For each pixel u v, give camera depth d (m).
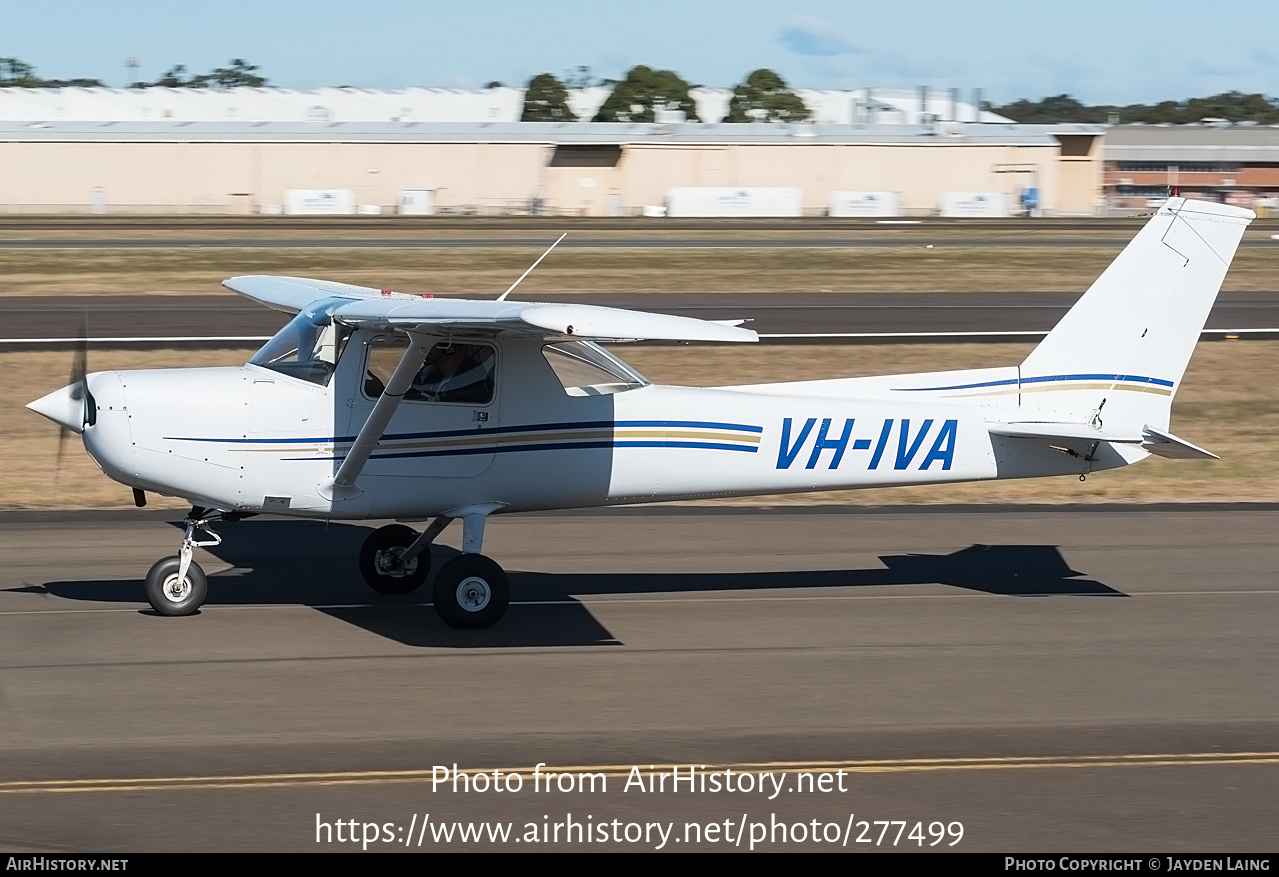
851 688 15.92
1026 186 159.25
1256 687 16.20
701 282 65.81
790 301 59.53
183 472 17.83
